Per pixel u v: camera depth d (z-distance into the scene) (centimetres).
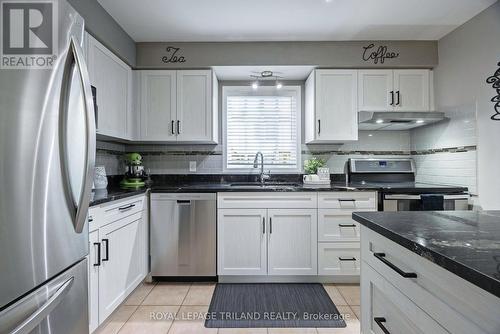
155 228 256
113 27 237
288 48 278
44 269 95
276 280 257
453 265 62
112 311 192
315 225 253
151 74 283
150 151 322
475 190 233
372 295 110
